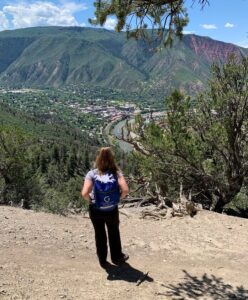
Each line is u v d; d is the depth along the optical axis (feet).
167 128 47.75
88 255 24.03
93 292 19.12
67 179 180.96
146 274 21.36
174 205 35.37
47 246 24.61
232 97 45.96
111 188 20.90
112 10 21.29
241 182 49.26
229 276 22.63
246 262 24.88
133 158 52.26
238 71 46.65
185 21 22.75
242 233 30.14
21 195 57.57
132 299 18.79
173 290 20.16
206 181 48.91
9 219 29.07
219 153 49.34
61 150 268.41
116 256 22.61
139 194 54.08
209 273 22.84
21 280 19.56
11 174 61.98
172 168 47.37
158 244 26.96
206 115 49.08
